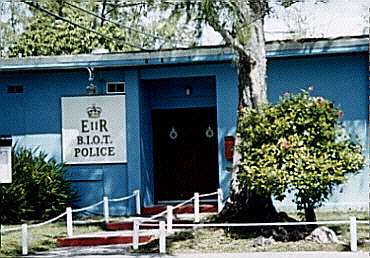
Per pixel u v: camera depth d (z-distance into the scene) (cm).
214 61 1689
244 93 1346
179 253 1166
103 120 1764
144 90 1809
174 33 1380
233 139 1703
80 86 1777
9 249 1255
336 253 1109
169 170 1900
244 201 1339
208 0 1211
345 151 1177
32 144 1777
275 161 1172
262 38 1352
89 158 1766
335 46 1641
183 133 1902
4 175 1220
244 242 1234
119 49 2481
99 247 1305
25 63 1719
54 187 1684
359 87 1680
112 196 1756
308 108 1198
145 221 1370
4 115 1786
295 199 1400
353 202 1653
